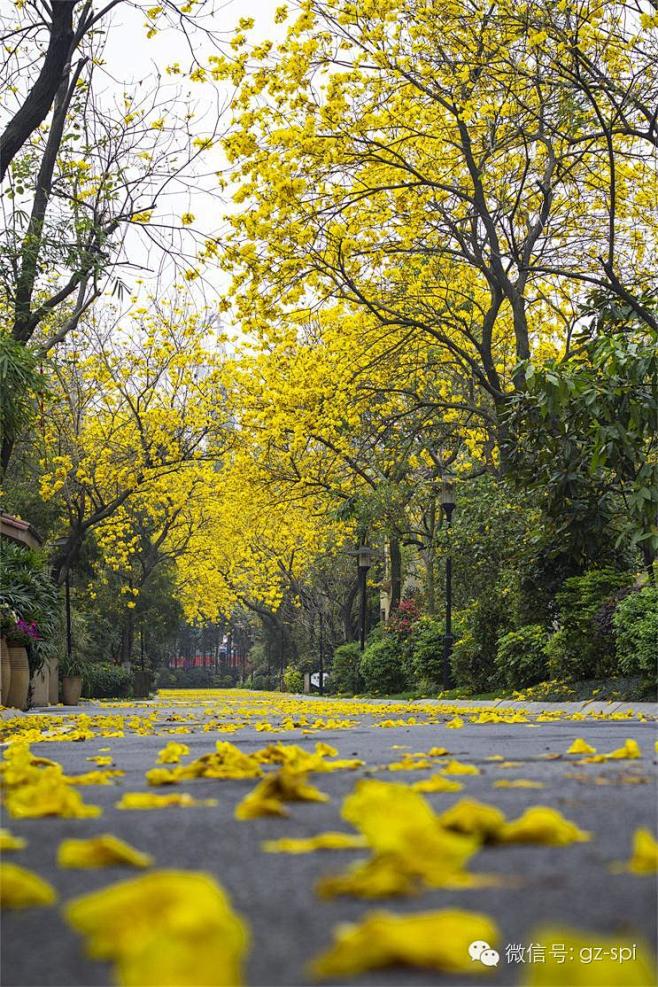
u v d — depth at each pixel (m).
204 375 32.38
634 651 14.32
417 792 3.78
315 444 31.25
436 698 23.36
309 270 21.23
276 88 18.58
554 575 18.64
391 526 29.47
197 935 1.45
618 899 1.99
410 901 2.00
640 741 7.24
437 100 19.39
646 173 22.02
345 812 2.81
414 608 33.88
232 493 36.03
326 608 47.84
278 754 5.08
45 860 2.62
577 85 17.39
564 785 4.02
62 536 34.69
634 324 18.66
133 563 46.38
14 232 20.12
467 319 26.62
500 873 2.27
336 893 2.08
